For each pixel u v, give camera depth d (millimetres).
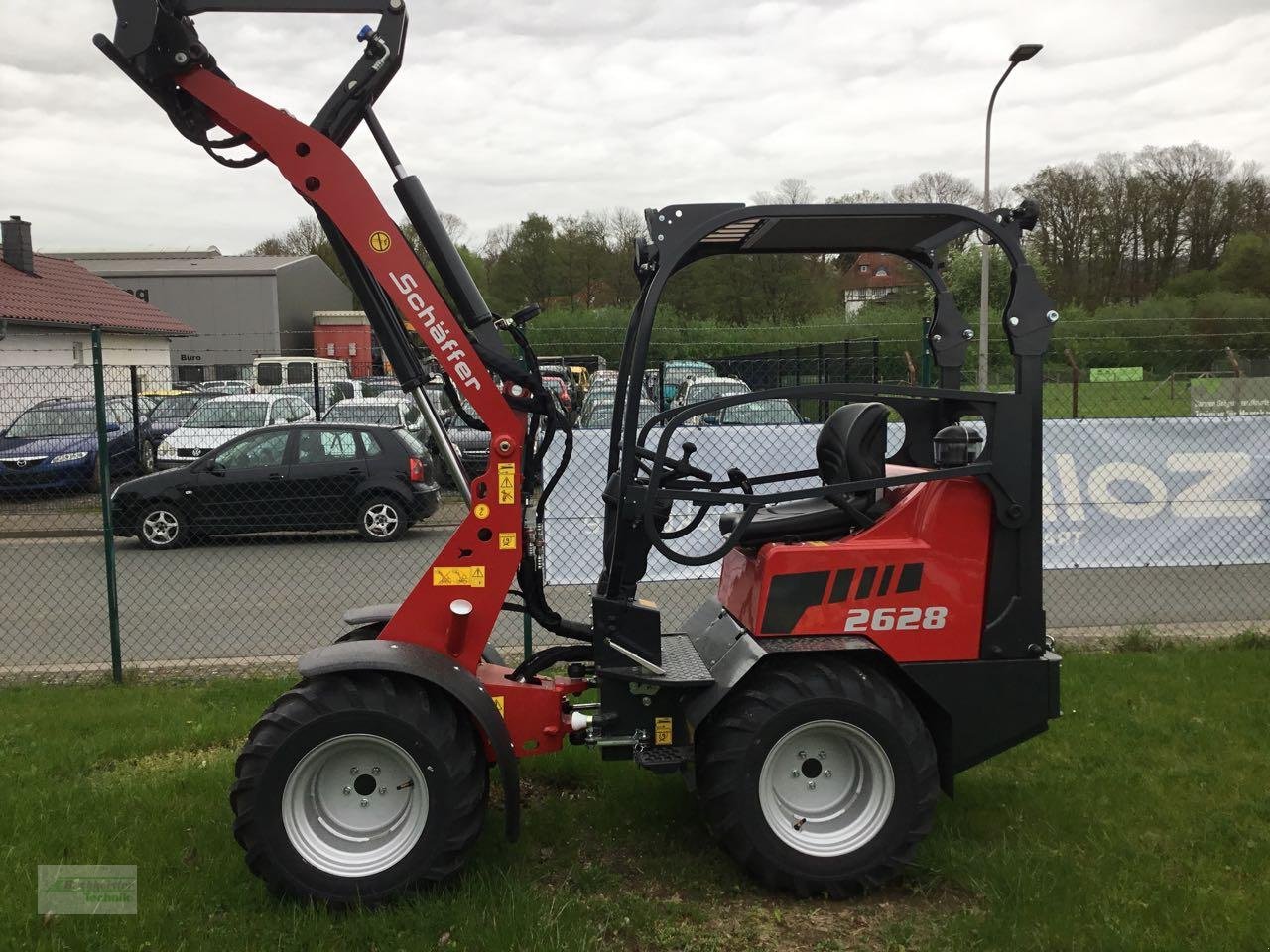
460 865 3486
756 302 22625
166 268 35438
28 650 7418
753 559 3896
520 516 3744
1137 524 7250
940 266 4496
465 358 3715
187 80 3623
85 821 4102
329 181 3658
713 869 3775
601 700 3764
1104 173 43812
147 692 6121
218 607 8758
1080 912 3354
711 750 3545
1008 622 3727
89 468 11953
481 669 4027
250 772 3383
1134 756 4773
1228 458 7254
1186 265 42969
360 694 3426
